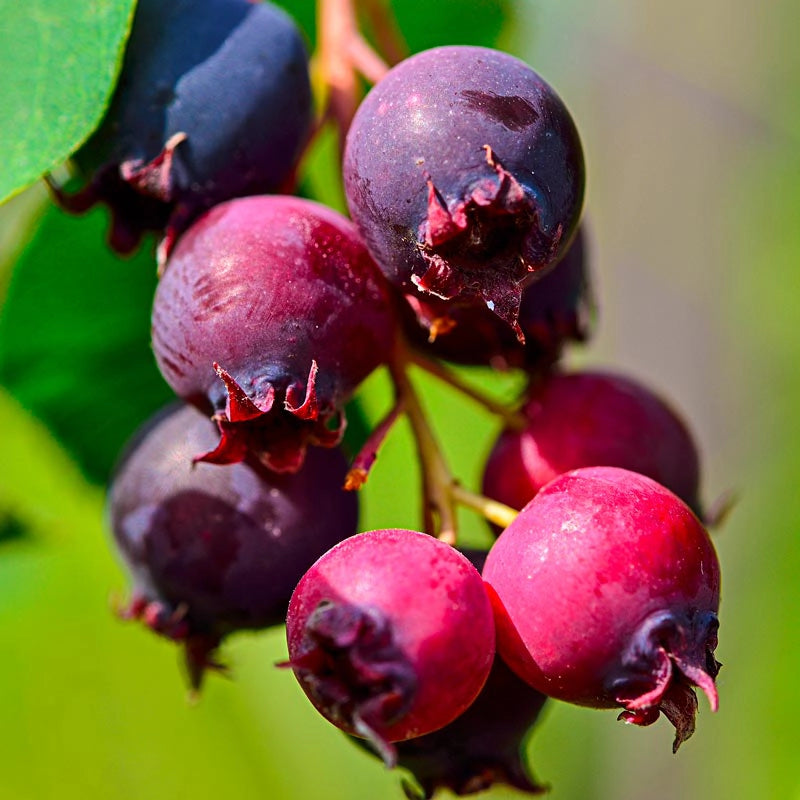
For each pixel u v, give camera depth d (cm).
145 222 18
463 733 18
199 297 17
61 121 17
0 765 23
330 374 17
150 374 20
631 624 17
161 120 18
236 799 23
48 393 20
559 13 23
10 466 21
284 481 18
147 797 23
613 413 19
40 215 20
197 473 18
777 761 23
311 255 17
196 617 18
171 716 23
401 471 21
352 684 17
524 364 19
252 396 17
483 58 17
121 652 23
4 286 20
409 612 17
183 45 18
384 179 17
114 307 20
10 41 18
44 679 23
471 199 17
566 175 17
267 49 18
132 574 18
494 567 17
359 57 19
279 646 23
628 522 17
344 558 17
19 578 23
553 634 17
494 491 19
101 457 20
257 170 18
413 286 17
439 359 19
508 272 17
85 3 18
